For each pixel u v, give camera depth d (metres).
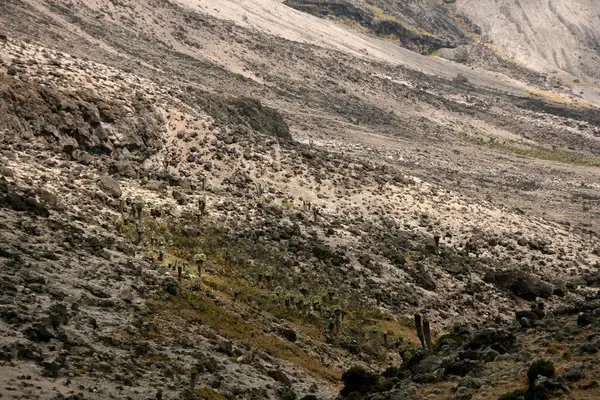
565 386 21.58
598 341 25.62
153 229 48.97
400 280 56.94
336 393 32.06
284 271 50.88
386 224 69.62
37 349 23.56
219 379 27.41
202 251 48.91
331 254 56.78
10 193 39.28
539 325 30.73
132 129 66.75
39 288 28.89
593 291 65.94
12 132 57.81
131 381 24.00
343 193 74.19
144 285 35.19
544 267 70.75
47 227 37.91
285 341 37.53
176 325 31.95
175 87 88.81
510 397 21.62
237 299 41.44
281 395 28.25
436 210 77.44
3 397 19.80
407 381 27.06
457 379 25.52
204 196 61.50
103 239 40.19
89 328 27.48
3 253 31.50
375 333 45.06
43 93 61.88
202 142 72.50
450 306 55.59
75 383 22.28
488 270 63.69
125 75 80.81
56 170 53.78
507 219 81.75
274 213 63.03
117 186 53.84
